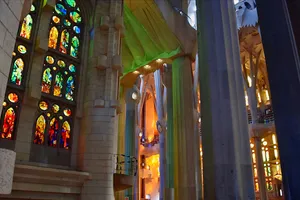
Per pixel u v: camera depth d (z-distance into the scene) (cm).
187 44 1748
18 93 980
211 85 780
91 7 1297
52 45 1134
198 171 2211
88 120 1106
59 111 1102
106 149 1070
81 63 1210
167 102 2180
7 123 933
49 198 930
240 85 806
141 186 3572
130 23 1772
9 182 282
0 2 303
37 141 1009
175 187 1587
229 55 814
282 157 511
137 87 2378
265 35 596
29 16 1072
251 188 708
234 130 734
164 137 2800
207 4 884
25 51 1029
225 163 707
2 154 276
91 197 1004
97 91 1147
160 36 1738
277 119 533
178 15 1752
